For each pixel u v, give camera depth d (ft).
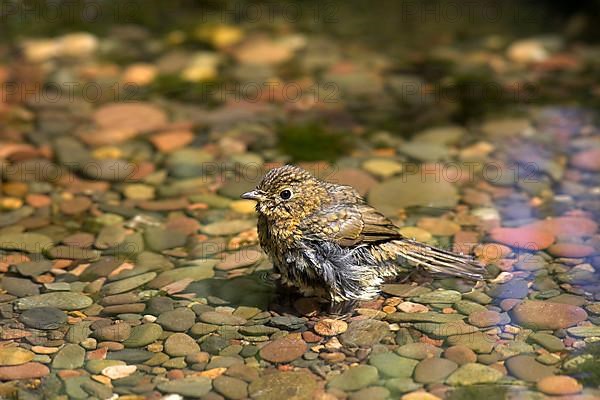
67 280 38.58
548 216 43.01
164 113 55.83
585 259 38.99
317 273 36.70
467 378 31.40
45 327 35.09
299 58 63.93
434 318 35.12
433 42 66.69
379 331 34.45
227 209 44.68
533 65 62.28
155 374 32.14
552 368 31.76
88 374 32.14
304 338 34.17
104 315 35.94
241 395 30.86
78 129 53.62
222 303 36.78
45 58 63.31
